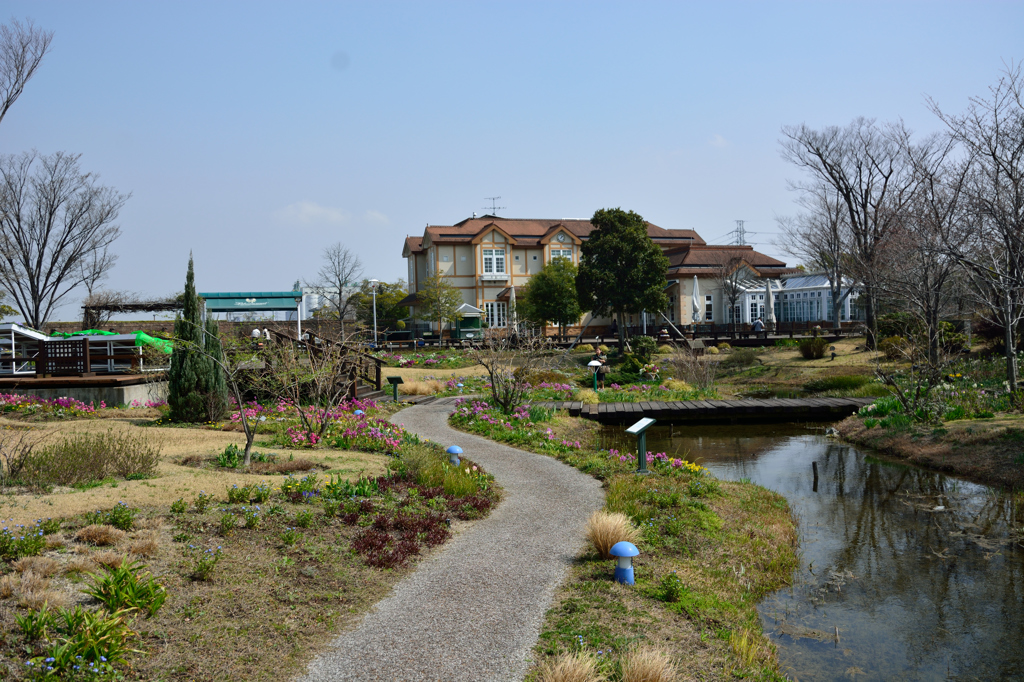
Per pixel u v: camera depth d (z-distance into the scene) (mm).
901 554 10117
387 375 31562
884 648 7176
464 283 62250
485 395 25000
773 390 29859
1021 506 12188
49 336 22672
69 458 9609
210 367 15938
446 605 6938
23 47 26797
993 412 18359
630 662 5551
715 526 10617
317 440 14109
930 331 21922
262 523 8438
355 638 6109
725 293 54094
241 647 5637
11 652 4871
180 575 6680
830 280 46594
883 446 17828
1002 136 18484
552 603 7070
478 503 10773
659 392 27469
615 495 11234
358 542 8344
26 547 6480
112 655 4965
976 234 20094
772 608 8180
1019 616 7949
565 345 46344
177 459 11383
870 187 37031
